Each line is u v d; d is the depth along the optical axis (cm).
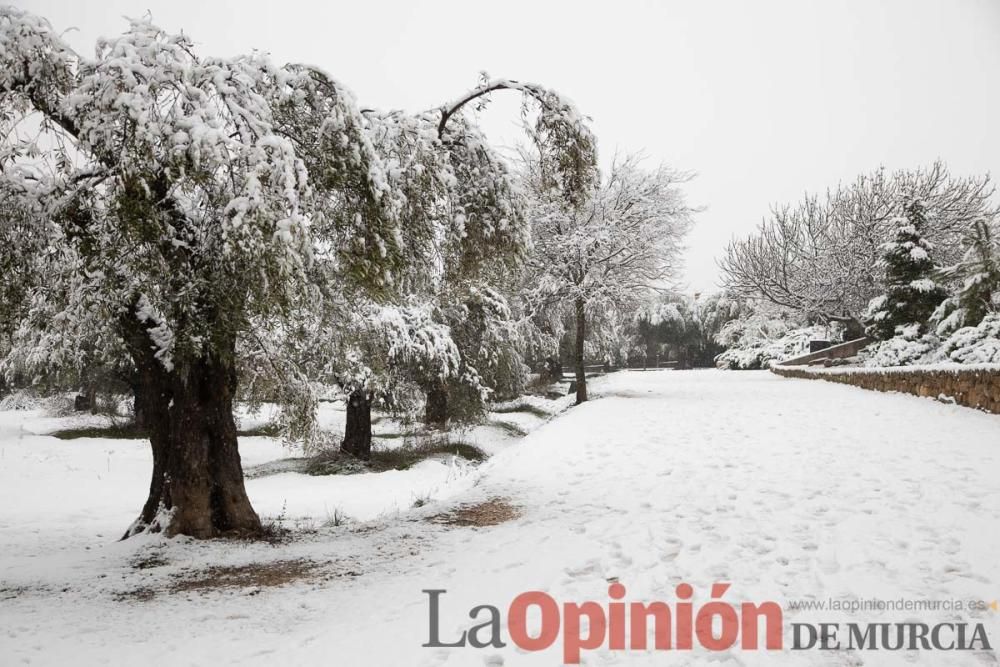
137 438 2125
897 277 2461
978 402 1234
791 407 1477
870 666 373
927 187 3366
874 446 965
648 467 968
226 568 650
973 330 1898
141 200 618
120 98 599
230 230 616
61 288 740
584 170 872
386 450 1864
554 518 746
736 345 4403
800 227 3638
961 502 652
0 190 679
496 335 1952
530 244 927
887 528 599
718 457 986
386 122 804
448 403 1927
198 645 441
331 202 721
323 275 771
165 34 682
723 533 632
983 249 1906
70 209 686
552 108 861
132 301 728
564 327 2589
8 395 3206
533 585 530
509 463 1119
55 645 448
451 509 840
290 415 1286
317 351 1053
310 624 476
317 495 1305
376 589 550
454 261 905
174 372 792
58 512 1175
